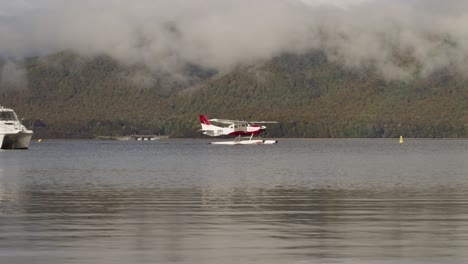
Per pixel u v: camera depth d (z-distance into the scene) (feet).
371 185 298.97
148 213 190.39
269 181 327.67
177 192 262.47
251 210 197.47
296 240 140.05
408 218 176.96
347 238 142.51
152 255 123.75
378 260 118.93
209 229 156.76
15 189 280.92
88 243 136.46
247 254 124.67
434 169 447.42
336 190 271.08
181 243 136.46
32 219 176.14
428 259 119.65
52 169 461.37
